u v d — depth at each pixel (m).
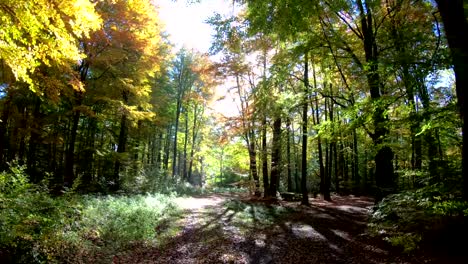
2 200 6.81
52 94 9.58
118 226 9.98
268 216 15.09
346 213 15.99
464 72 5.29
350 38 13.44
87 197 12.82
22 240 6.46
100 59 15.18
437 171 7.87
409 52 6.58
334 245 9.85
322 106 25.81
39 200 7.77
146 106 19.78
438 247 7.70
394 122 7.63
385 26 11.72
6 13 5.19
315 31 11.82
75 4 5.88
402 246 8.55
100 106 18.61
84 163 22.00
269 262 8.55
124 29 16.02
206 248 9.68
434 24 9.52
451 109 6.49
